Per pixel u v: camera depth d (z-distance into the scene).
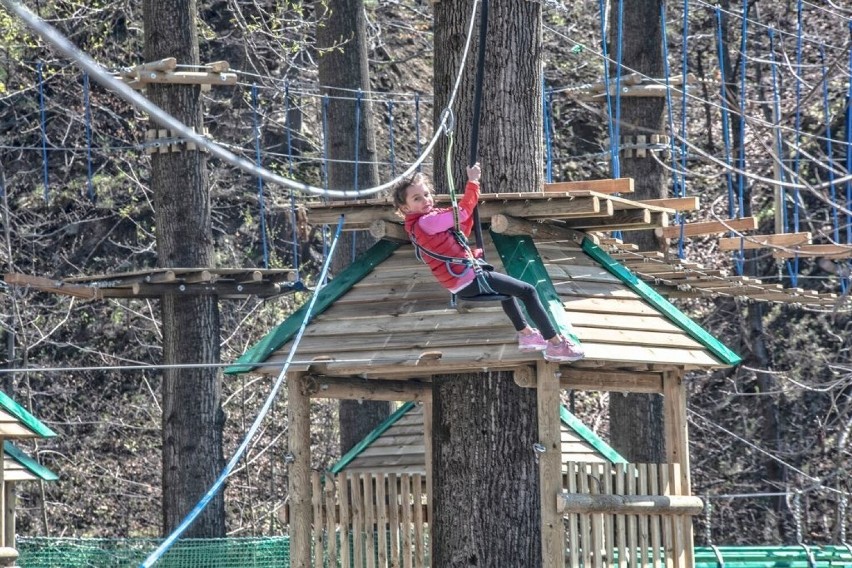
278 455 31.58
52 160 35.81
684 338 14.00
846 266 20.00
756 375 32.59
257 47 36.50
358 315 13.88
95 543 21.39
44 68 35.66
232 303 32.94
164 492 21.67
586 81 37.59
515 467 13.76
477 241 12.23
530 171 14.30
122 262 34.19
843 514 25.52
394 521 15.17
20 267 33.75
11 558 18.70
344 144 25.72
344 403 25.34
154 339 33.41
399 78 39.66
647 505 13.53
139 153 35.75
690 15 36.75
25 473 19.81
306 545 14.19
